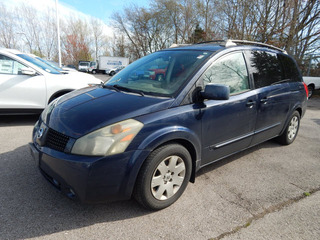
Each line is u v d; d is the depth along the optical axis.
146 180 2.20
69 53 48.06
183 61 2.93
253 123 3.31
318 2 12.63
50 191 2.64
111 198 2.12
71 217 2.26
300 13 12.81
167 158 2.35
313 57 14.02
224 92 2.41
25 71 4.77
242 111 3.05
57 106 2.64
